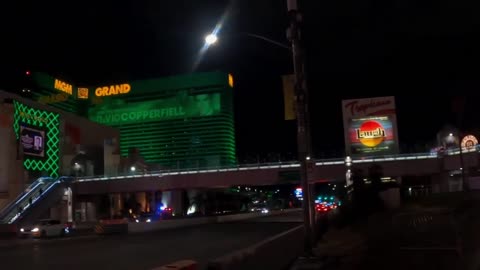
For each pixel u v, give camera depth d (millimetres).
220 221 70312
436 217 29844
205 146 195500
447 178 75312
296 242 19000
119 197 101875
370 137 71250
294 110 18969
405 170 74812
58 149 95250
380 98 71438
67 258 23141
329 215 24797
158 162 197875
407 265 14453
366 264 15117
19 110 83188
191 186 84000
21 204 73938
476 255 15555
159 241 33375
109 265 19719
